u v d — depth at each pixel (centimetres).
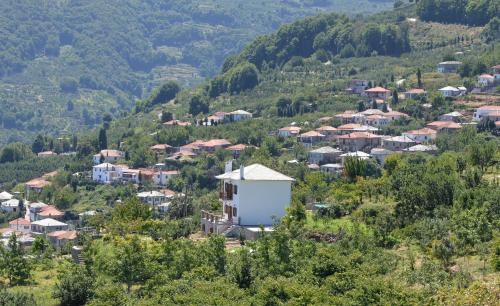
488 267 19712
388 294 17650
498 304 16225
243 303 18212
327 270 19250
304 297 17975
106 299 19812
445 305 17000
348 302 17688
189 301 18512
